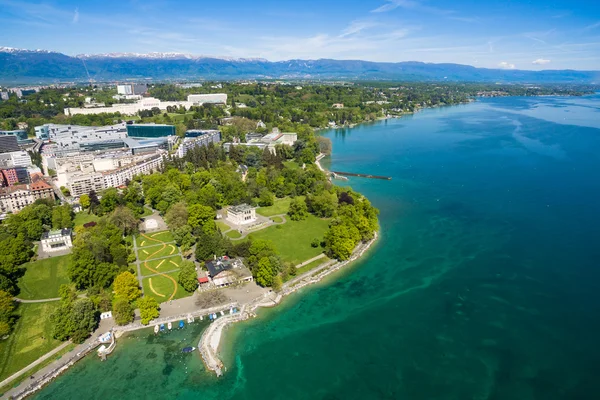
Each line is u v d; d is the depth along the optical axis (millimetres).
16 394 124562
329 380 134625
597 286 182000
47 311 164000
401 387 131625
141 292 172875
